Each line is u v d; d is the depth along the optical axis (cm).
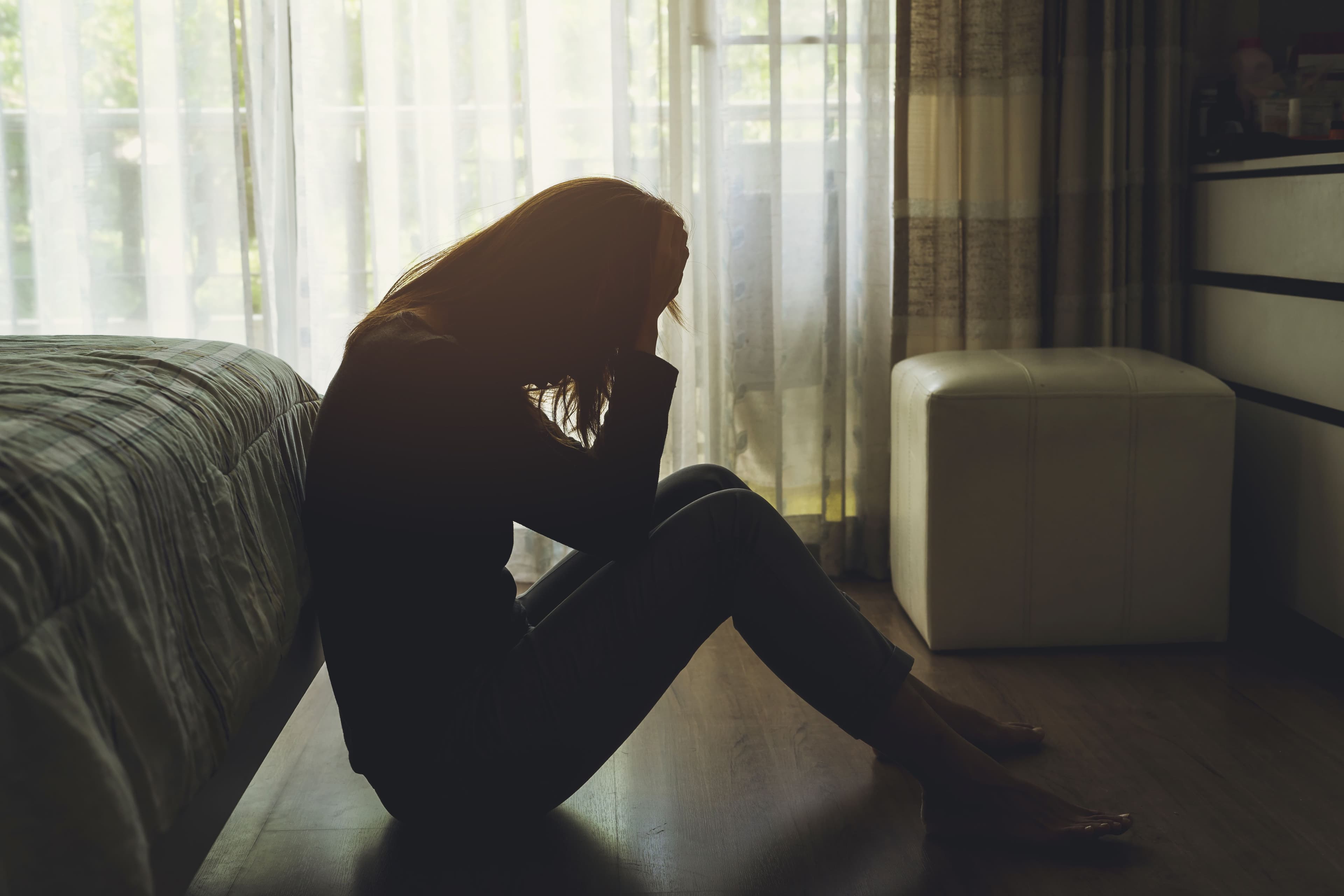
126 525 92
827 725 181
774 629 135
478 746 122
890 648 139
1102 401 203
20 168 242
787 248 259
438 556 114
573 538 121
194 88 241
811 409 265
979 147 248
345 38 241
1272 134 227
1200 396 203
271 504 133
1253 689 191
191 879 103
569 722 124
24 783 70
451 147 247
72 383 112
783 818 151
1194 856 139
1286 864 137
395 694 120
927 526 207
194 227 245
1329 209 200
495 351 116
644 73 248
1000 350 242
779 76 246
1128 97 250
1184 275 260
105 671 83
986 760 140
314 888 136
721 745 174
